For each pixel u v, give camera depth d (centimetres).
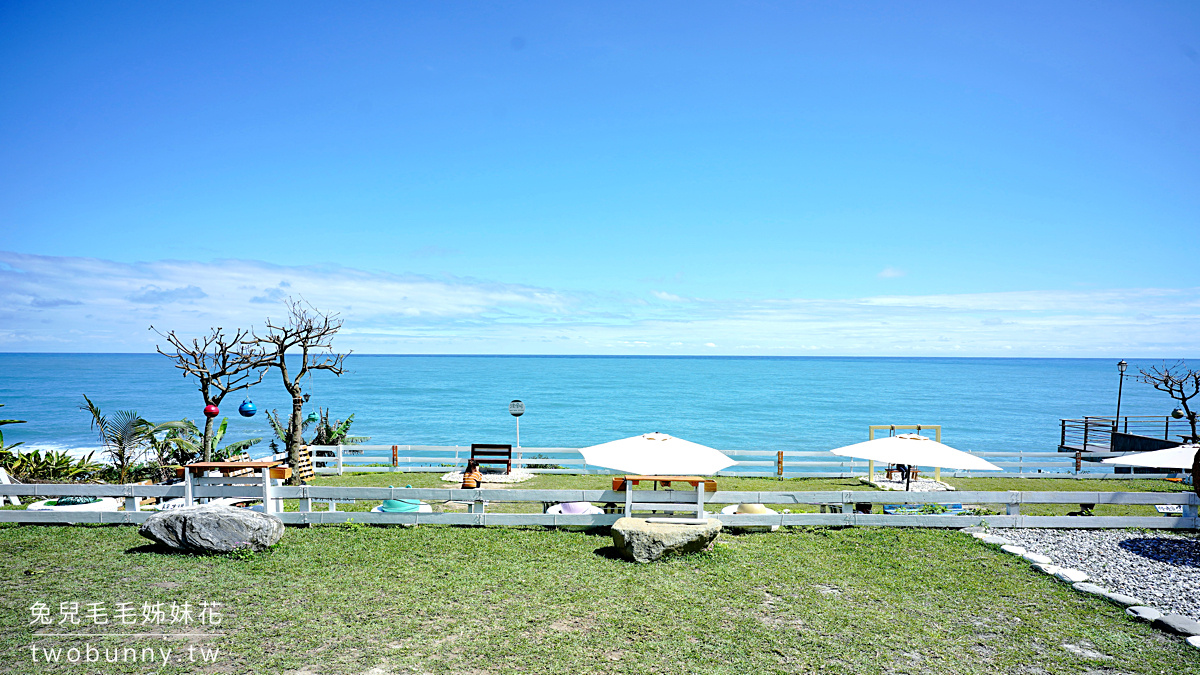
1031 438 5291
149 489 1263
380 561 1052
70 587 917
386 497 1295
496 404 7719
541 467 2369
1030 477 2255
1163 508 1541
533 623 823
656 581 983
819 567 1064
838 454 1669
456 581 967
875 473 2261
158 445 2158
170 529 1062
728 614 864
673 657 737
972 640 796
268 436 4394
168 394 8256
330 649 739
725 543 1185
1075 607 907
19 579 948
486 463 2117
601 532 1248
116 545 1112
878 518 1325
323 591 916
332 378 13012
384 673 686
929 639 795
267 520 1087
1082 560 1125
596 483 2017
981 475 2331
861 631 817
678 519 1189
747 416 6700
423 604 877
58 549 1090
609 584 966
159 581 945
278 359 1975
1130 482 2156
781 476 2208
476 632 792
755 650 759
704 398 8819
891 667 724
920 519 1322
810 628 824
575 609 870
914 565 1079
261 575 978
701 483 1245
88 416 5831
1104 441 3391
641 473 1348
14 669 677
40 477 1941
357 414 6588
